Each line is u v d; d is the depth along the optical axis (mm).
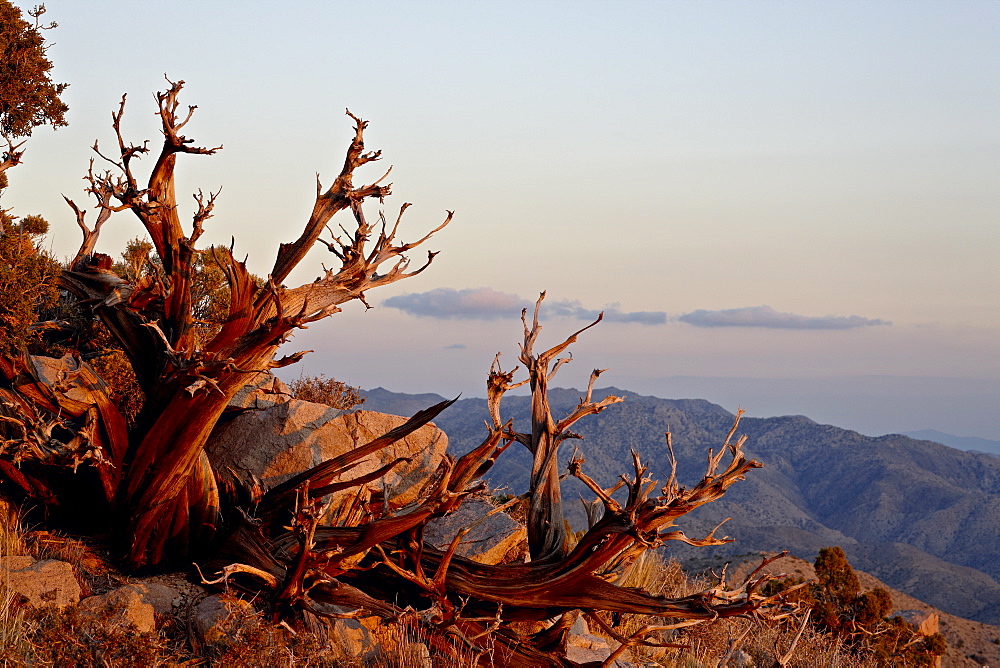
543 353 10797
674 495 9148
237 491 10758
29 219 12055
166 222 9648
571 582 9656
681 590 14172
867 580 33812
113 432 9883
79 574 9281
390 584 10227
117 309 10156
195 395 9258
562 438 10594
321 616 8961
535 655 9820
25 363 9922
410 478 12172
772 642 13031
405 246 9883
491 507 13227
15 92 12438
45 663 6641
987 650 32406
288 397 13250
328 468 10203
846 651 16188
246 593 9430
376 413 12273
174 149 9500
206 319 16562
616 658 10617
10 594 7629
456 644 9539
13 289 9789
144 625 8227
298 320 9031
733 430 9305
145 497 9594
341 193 9680
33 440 9227
